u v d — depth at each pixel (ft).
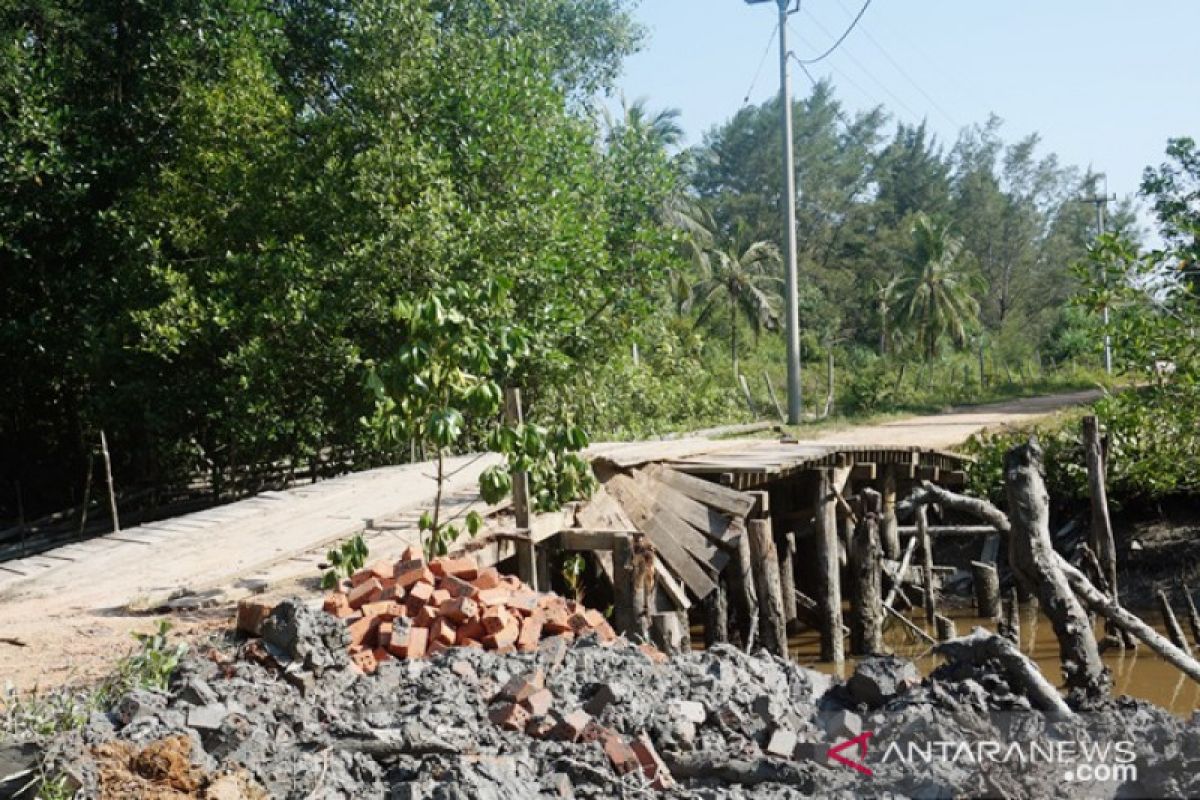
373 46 53.98
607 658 20.12
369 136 53.57
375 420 27.68
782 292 181.78
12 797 14.60
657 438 61.93
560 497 31.35
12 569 30.68
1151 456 49.80
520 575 30.78
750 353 164.86
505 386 53.16
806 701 18.76
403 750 16.08
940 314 165.58
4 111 55.16
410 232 49.01
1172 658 16.85
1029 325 230.27
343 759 15.66
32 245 58.34
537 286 51.85
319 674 18.06
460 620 20.90
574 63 79.82
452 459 46.78
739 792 15.02
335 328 49.49
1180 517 51.19
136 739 15.30
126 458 63.77
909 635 46.83
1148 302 38.99
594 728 16.75
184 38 56.39
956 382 146.82
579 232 54.13
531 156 55.06
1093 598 17.13
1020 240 236.43
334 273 49.88
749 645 38.58
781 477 43.55
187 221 53.98
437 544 26.71
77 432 66.54
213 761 15.19
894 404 110.63
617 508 35.65
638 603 31.09
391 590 21.30
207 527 34.35
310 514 35.29
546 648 20.47
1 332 56.80
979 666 16.49
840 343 185.57
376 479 41.75
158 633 20.29
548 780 15.34
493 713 17.51
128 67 61.31
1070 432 56.03
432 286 48.91
